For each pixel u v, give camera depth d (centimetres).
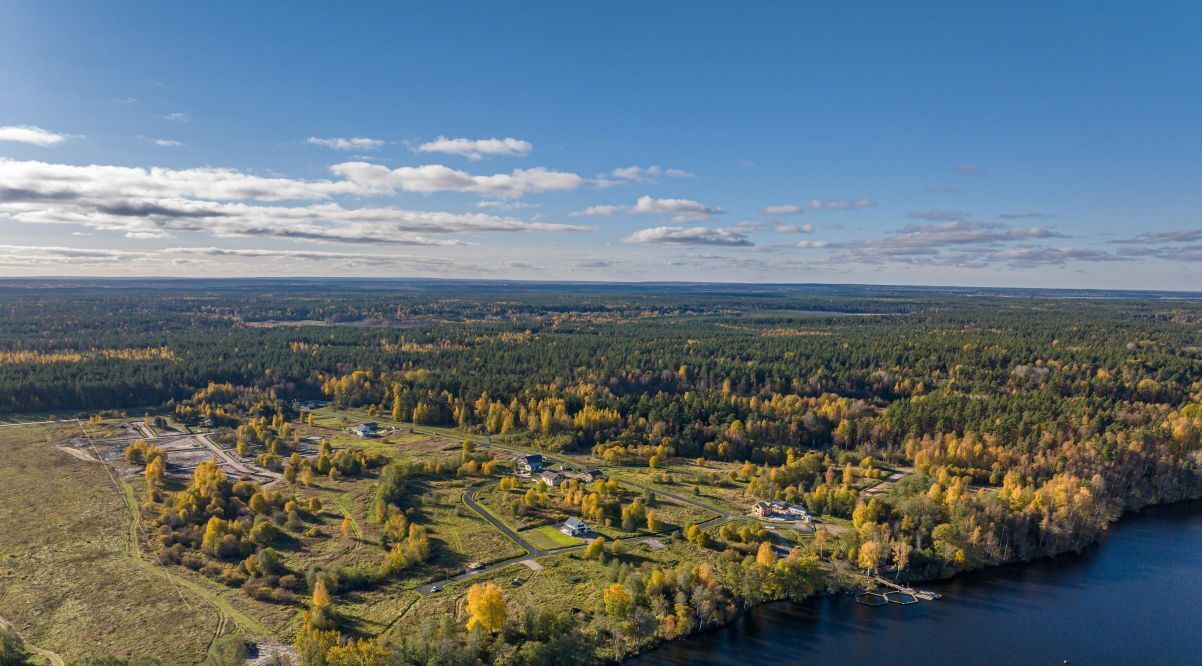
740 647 12362
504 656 11075
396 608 12581
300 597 13012
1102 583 14850
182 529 15800
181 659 10962
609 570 14038
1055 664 12069
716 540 15638
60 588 13200
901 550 14788
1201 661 12200
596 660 11644
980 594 14288
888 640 12612
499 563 14462
